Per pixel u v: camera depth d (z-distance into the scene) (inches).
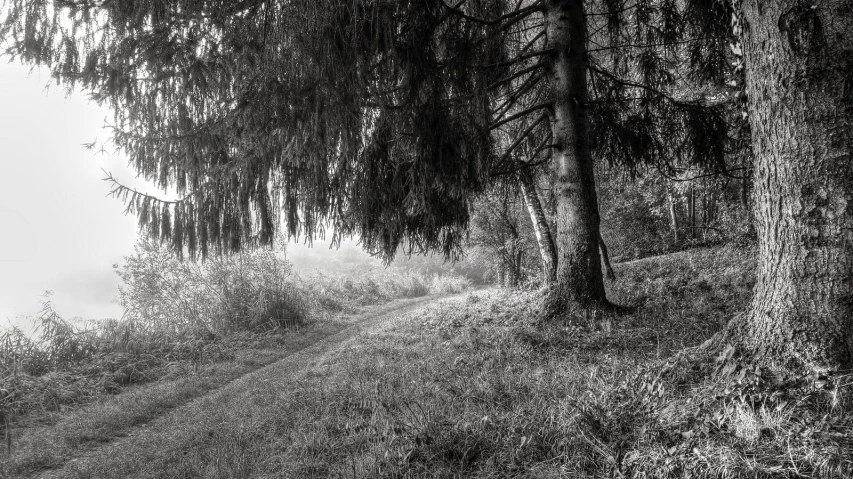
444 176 237.9
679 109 305.9
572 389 157.5
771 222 133.2
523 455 123.5
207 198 258.1
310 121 202.1
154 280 492.1
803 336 123.1
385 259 296.2
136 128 232.7
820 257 122.0
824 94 120.1
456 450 130.8
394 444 141.5
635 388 142.3
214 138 232.4
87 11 194.7
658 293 347.9
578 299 292.7
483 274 1366.9
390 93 224.8
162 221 257.3
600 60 380.5
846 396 108.1
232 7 188.9
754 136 140.3
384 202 265.4
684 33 321.7
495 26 265.6
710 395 123.8
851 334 118.9
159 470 161.6
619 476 105.9
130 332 403.5
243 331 476.4
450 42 236.7
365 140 251.1
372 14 187.0
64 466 190.9
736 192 474.6
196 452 170.6
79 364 346.6
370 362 270.4
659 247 781.3
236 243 265.1
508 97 343.6
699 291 323.0
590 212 300.8
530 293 474.6
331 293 748.6
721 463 97.1
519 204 713.6
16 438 228.1
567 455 118.9
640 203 768.9
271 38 176.7
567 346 232.8
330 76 186.7
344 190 262.7
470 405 161.9
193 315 482.9
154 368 361.4
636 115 321.1
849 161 118.9
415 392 188.5
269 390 249.4
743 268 358.9
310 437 162.4
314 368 295.9
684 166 404.2
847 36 117.6
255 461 154.9
